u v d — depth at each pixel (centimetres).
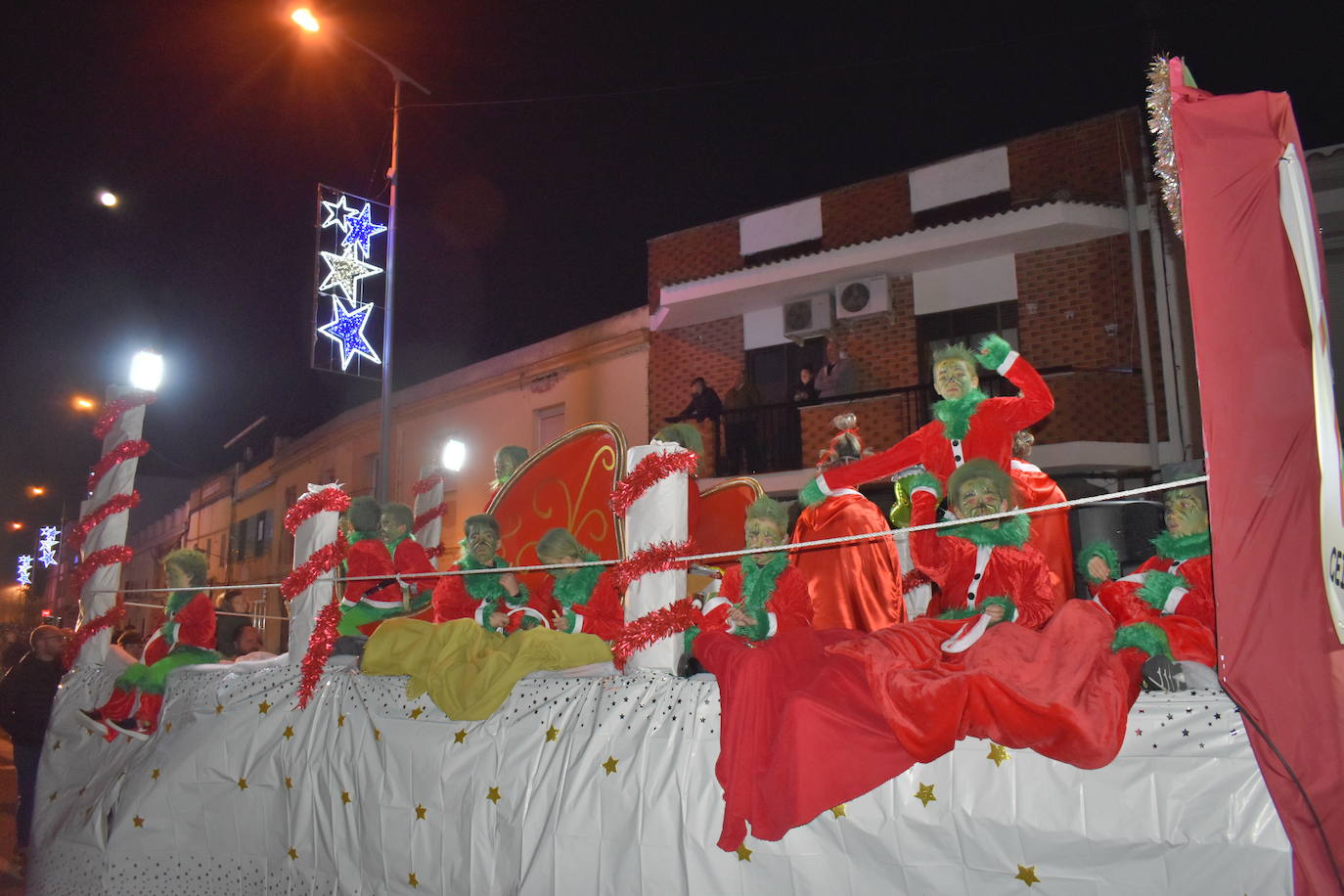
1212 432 287
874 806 350
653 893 388
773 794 362
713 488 676
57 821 639
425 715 484
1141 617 350
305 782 516
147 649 692
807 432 1534
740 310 1658
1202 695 317
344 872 488
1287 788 274
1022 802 329
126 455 755
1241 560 281
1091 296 1357
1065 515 507
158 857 543
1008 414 502
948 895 335
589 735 429
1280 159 292
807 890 356
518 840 431
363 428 2291
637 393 1761
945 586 435
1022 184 1430
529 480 724
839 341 1544
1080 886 317
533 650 480
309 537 575
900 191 1537
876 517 528
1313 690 276
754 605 439
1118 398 1319
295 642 560
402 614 636
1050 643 345
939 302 1470
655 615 432
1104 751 317
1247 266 291
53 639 838
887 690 354
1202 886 300
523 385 1939
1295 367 287
